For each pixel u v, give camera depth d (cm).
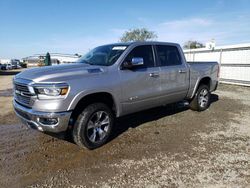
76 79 406
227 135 517
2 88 1396
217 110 742
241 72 1369
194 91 671
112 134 517
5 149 439
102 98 459
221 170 365
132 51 506
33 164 383
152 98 539
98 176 347
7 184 326
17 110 437
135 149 440
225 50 1481
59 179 339
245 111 733
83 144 424
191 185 324
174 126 576
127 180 336
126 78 477
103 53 524
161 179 339
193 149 441
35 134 519
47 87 381
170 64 591
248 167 375
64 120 391
